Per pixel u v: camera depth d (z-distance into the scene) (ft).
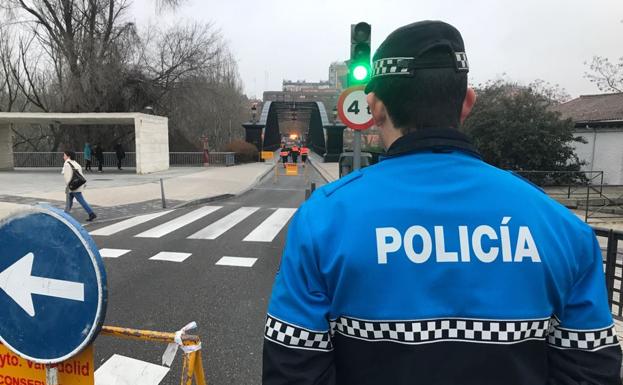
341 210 3.26
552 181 66.49
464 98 3.64
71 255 5.94
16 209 6.08
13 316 6.30
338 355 3.25
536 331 3.07
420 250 3.05
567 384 3.20
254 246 26.86
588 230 3.44
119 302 16.71
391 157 3.53
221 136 158.61
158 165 88.74
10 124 90.22
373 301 3.03
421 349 2.97
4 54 107.45
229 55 131.13
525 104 68.69
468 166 3.37
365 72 22.62
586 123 71.82
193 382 10.92
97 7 97.25
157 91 109.81
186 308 16.14
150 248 26.05
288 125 392.27
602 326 3.24
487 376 2.97
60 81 101.19
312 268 3.24
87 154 90.79
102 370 11.53
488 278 3.02
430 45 3.43
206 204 47.06
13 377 6.79
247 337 13.66
